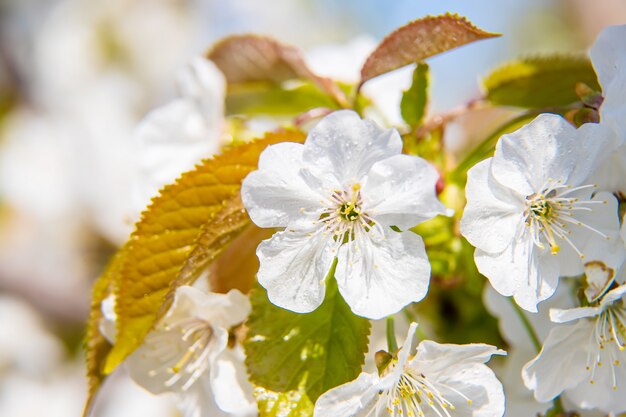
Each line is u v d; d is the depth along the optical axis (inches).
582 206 9.2
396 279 9.0
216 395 9.3
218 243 9.2
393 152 8.9
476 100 10.5
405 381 9.1
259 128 11.1
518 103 10.5
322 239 9.0
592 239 9.1
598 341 9.3
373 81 11.2
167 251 9.3
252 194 9.0
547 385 9.2
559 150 9.0
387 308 8.9
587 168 9.1
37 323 16.0
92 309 9.7
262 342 9.2
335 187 9.0
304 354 9.2
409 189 8.9
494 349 8.9
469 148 11.8
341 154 9.0
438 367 9.1
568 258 9.2
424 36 9.5
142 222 9.3
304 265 9.0
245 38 10.7
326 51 12.0
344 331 9.2
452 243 10.1
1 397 15.7
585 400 9.4
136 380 9.7
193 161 10.6
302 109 11.0
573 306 9.6
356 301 9.0
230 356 9.5
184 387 9.5
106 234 16.2
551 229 9.1
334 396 8.8
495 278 9.0
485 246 9.0
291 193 9.0
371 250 9.0
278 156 8.9
